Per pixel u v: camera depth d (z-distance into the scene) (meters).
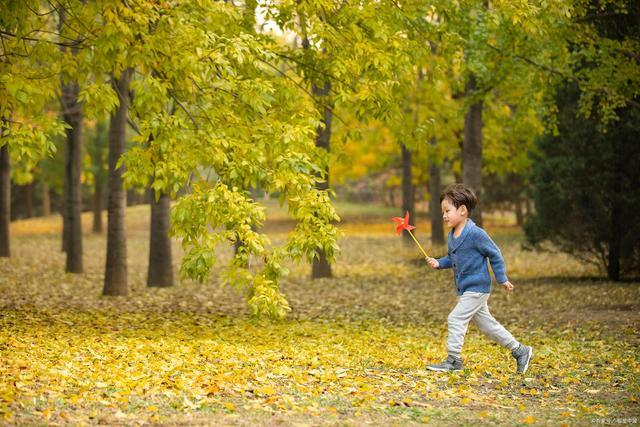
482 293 8.57
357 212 63.06
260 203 9.80
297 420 5.96
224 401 6.67
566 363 9.38
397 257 30.27
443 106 26.67
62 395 6.59
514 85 18.11
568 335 11.99
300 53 12.72
